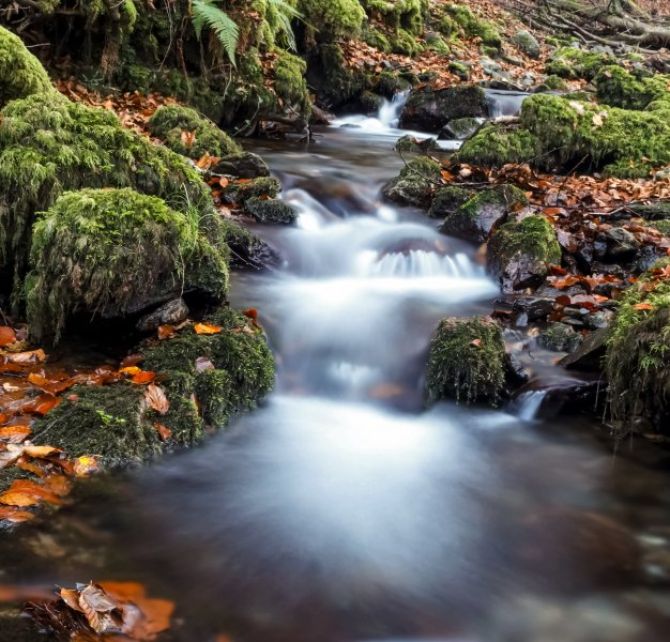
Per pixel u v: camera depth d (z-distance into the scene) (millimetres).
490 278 5566
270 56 9781
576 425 3803
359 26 11969
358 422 3875
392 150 9039
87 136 4211
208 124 7301
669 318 3438
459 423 3844
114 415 3158
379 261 5688
